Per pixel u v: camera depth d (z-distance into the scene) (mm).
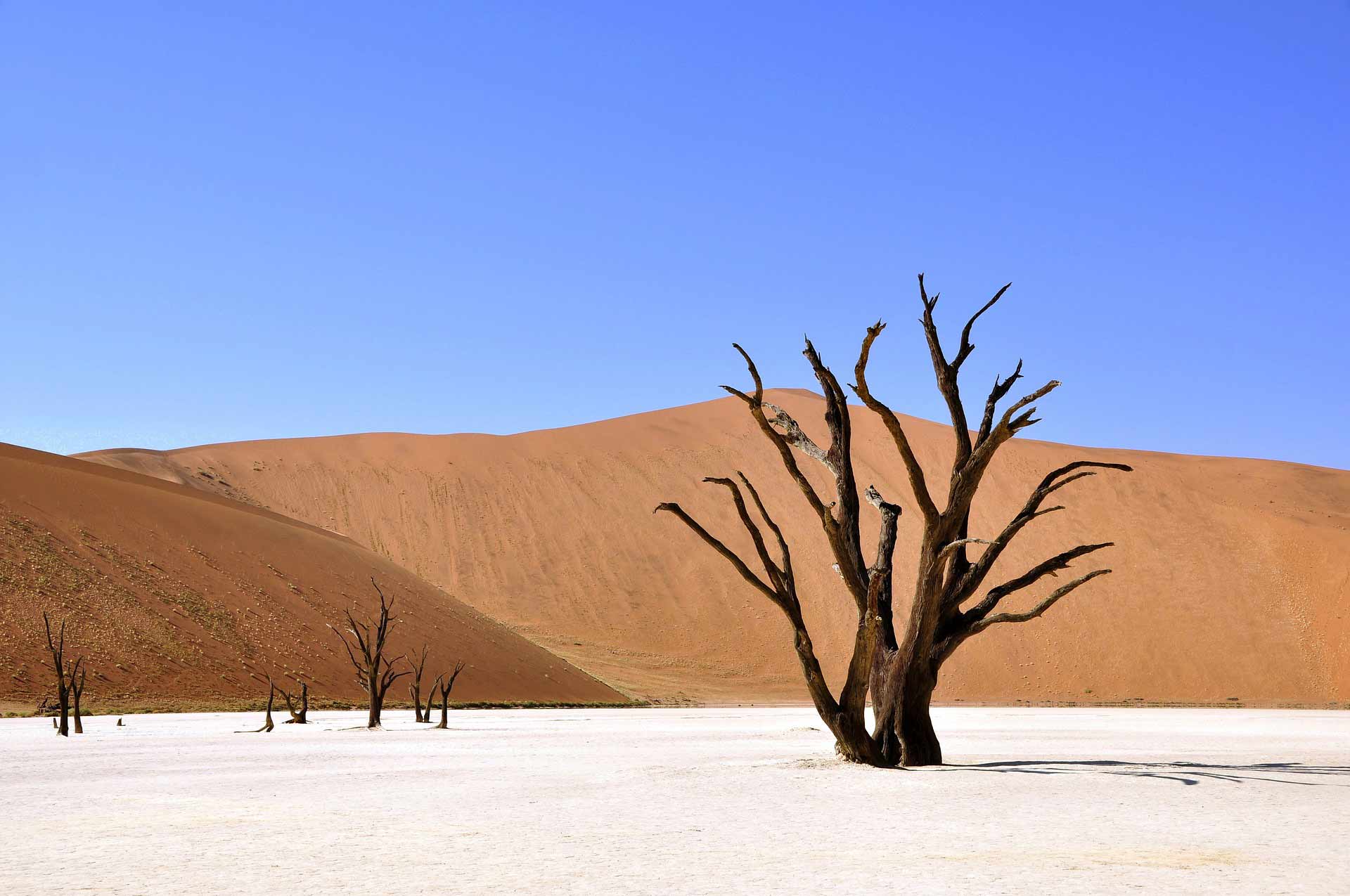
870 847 10922
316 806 14812
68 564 58625
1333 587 92375
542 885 8852
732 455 123938
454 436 132375
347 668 61562
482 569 107500
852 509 22094
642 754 25641
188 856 10492
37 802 15414
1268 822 12836
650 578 105312
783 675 91312
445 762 23062
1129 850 10648
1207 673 86062
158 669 53562
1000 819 13125
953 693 84562
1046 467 111938
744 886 8789
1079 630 91188
